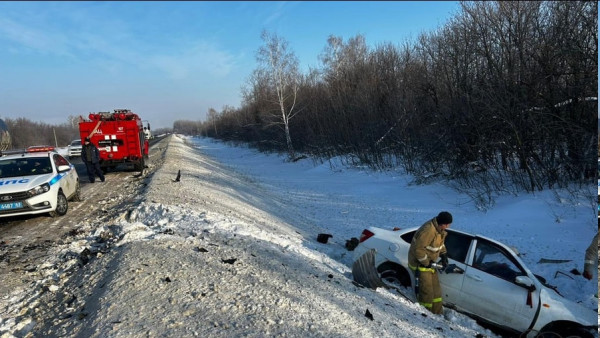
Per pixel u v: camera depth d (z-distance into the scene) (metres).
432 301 6.02
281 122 39.12
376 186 18.58
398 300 6.01
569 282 7.15
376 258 7.05
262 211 12.62
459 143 16.36
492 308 5.85
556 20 13.23
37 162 10.45
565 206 10.80
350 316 4.65
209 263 5.84
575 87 11.97
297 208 14.89
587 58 11.97
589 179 11.77
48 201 9.49
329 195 17.64
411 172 19.58
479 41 16.62
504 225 10.76
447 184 15.99
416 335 4.64
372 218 12.98
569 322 5.35
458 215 12.48
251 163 38.38
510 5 14.73
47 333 4.07
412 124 20.84
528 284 5.62
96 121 18.58
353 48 43.56
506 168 14.50
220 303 4.45
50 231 8.65
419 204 14.46
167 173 18.00
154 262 5.66
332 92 31.84
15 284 5.63
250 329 3.89
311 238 10.02
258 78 47.97
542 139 12.85
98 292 4.83
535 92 13.19
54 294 5.21
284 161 36.28
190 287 4.84
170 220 8.95
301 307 4.60
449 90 18.03
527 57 14.03
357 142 25.69
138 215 9.66
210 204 11.22
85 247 7.23
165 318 4.00
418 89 20.86
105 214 10.28
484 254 6.18
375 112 24.56
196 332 3.75
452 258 6.31
